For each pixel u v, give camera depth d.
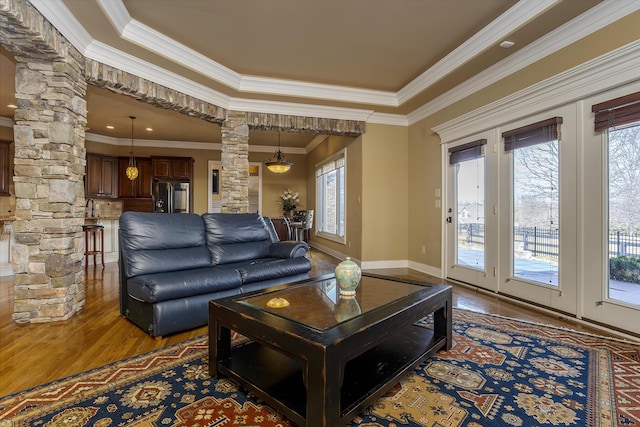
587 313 2.69
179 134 7.27
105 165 7.34
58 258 2.75
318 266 5.52
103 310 3.08
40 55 2.63
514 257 3.42
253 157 8.84
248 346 2.05
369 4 2.74
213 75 3.91
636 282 2.38
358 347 1.41
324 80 4.36
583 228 2.72
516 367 1.96
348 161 5.92
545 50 3.02
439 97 4.49
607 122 2.52
